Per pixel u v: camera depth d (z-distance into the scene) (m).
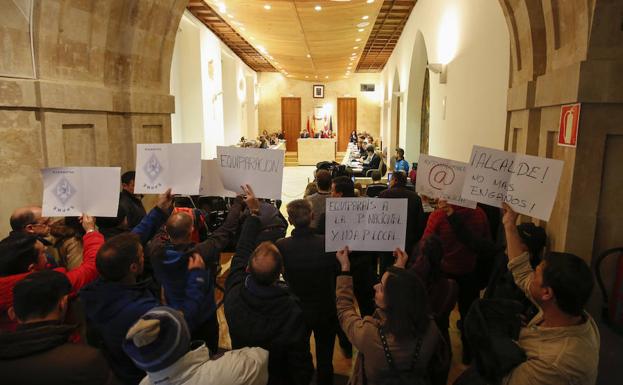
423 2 8.02
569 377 1.24
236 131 15.13
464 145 5.00
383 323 1.42
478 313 1.44
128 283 1.54
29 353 1.15
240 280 1.85
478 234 2.66
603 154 2.21
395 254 1.83
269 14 7.68
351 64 15.47
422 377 1.35
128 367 1.50
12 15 2.65
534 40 2.81
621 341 2.01
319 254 2.23
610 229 2.26
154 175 2.36
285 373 1.77
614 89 2.11
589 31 2.12
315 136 19.58
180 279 1.81
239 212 2.34
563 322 1.32
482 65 4.28
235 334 1.73
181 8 4.45
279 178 2.14
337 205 1.77
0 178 2.62
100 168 2.20
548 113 2.64
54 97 2.90
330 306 2.30
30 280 1.28
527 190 1.82
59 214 2.20
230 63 14.76
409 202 3.36
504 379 1.35
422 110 10.73
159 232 2.40
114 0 3.52
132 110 3.92
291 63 15.08
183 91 9.85
